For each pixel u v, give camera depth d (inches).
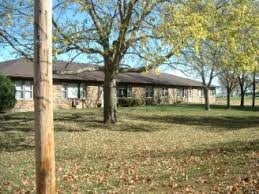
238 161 579.8
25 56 1013.8
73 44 1045.2
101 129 1138.0
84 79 1888.5
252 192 422.0
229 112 1776.6
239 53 1084.5
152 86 2308.1
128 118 1395.2
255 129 1101.1
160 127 1228.5
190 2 1007.0
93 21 1042.1
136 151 786.8
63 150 826.2
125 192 467.2
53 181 339.9
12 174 584.7
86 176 562.9
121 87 2142.0
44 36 332.5
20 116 1347.2
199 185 472.4
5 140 970.1
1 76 1464.1
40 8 331.3
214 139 919.0
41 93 334.6
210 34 1017.5
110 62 1159.6
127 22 1011.3
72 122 1237.1
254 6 1133.1
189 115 1585.9
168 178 519.5
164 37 959.6
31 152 817.5
